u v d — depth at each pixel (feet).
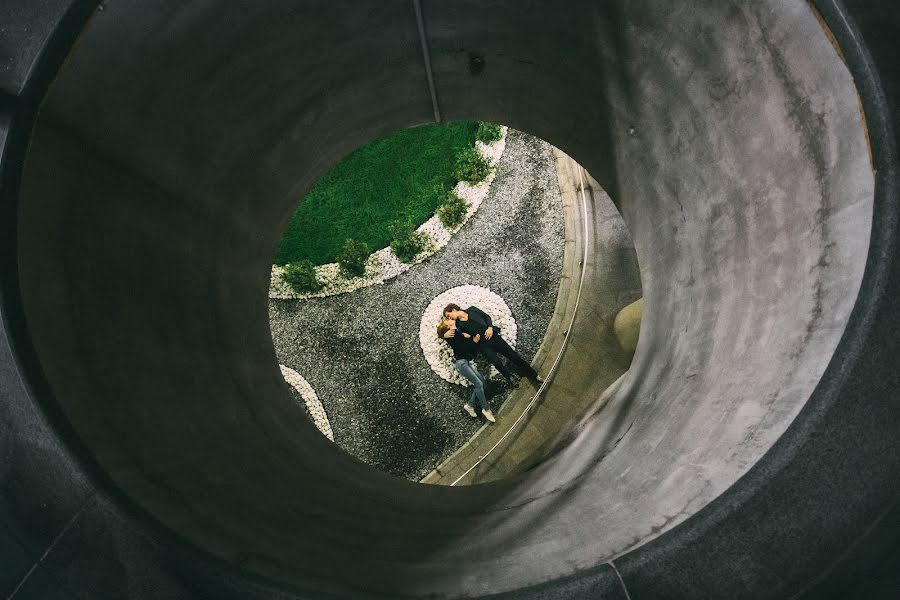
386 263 31.68
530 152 31.40
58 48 11.44
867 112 9.92
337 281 31.78
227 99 16.83
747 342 12.99
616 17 15.47
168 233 16.48
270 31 15.90
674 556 9.54
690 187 16.87
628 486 13.17
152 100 14.37
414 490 18.79
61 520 9.96
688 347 16.29
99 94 12.76
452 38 18.84
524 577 10.00
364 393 30.73
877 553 9.33
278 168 21.33
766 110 12.67
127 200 14.61
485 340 27.71
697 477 10.75
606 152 20.86
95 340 12.64
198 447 14.05
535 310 30.22
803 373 10.10
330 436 30.42
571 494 15.30
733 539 9.48
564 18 16.67
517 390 29.43
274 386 21.86
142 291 15.21
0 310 10.20
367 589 10.01
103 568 9.88
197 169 17.11
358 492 16.85
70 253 12.55
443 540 13.16
